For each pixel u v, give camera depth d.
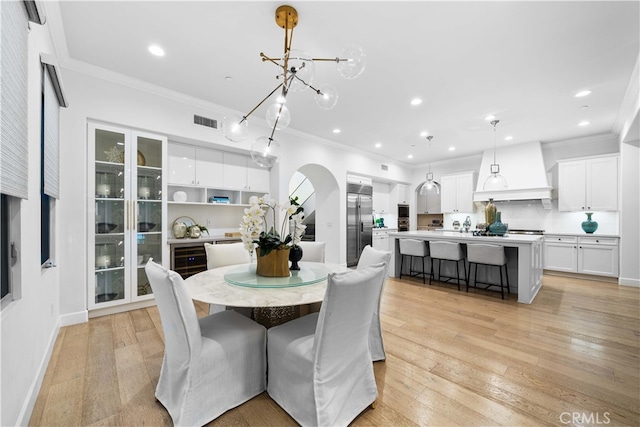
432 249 4.40
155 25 2.30
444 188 7.33
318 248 3.26
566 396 1.78
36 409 1.65
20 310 1.49
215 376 1.58
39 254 1.91
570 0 2.01
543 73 3.02
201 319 1.92
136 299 3.28
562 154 5.67
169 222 4.14
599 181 5.07
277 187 4.82
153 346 2.43
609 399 1.75
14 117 1.29
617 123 4.52
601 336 2.64
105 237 3.16
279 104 2.11
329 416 1.43
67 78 2.82
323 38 2.45
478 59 2.77
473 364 2.16
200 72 3.04
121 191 3.22
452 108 3.97
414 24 2.27
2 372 1.25
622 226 4.58
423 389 1.86
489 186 6.26
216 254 2.90
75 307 2.88
